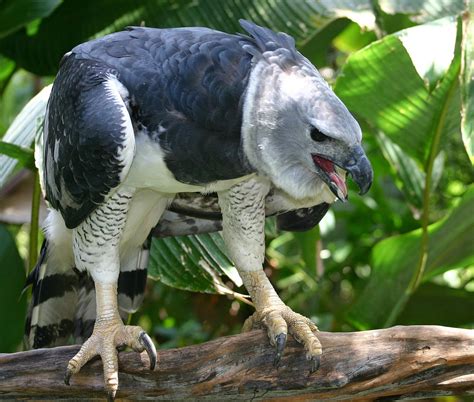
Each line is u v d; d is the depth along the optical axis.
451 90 6.37
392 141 7.08
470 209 6.96
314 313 8.92
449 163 9.78
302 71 5.30
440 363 5.11
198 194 6.14
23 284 7.12
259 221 5.91
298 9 7.14
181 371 5.24
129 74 5.32
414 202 7.74
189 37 5.46
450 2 6.89
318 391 5.25
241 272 5.95
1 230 7.18
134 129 5.32
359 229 9.43
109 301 5.62
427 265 7.46
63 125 5.45
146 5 7.51
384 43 5.97
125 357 5.30
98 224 5.62
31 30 7.93
